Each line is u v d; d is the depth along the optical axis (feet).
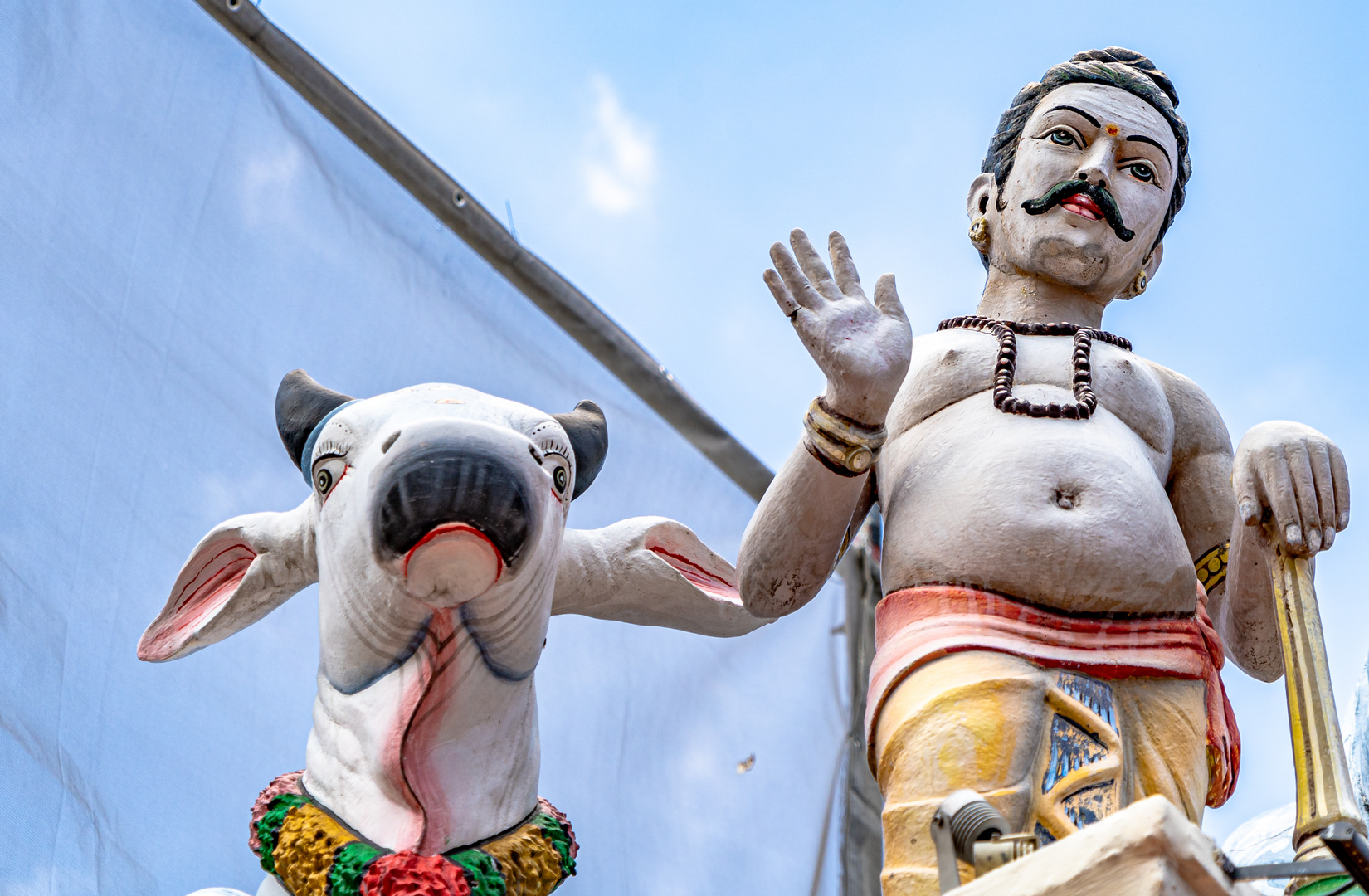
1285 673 11.15
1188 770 10.98
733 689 16.24
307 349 14.62
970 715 10.74
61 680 12.50
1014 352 12.30
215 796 12.55
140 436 13.58
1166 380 13.00
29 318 13.67
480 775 10.97
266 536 11.83
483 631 10.82
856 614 17.62
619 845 14.37
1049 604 11.23
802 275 11.50
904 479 11.92
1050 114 13.20
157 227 14.44
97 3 14.92
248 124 15.11
